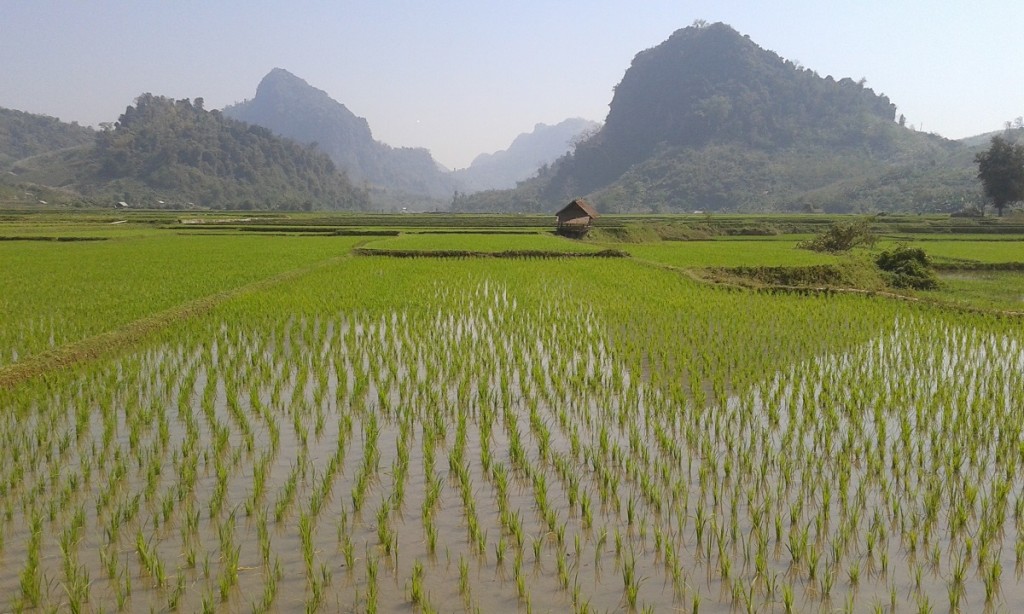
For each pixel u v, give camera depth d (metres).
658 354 11.76
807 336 13.22
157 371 10.38
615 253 29.23
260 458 7.32
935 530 5.95
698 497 6.55
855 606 5.01
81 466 6.96
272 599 4.90
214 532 5.86
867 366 10.98
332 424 8.36
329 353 11.56
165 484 6.69
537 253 29.33
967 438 7.79
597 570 5.40
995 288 22.33
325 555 5.56
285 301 16.52
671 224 56.00
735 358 11.50
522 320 14.58
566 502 6.47
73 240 38.31
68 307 14.78
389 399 9.34
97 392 9.25
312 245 34.22
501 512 6.23
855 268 22.98
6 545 5.61
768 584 5.16
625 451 7.57
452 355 11.52
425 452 7.36
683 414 8.68
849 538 5.82
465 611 4.89
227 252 29.56
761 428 8.23
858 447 7.55
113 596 5.00
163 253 28.98
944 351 12.16
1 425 8.07
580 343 12.44
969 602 5.05
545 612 4.89
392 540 5.79
